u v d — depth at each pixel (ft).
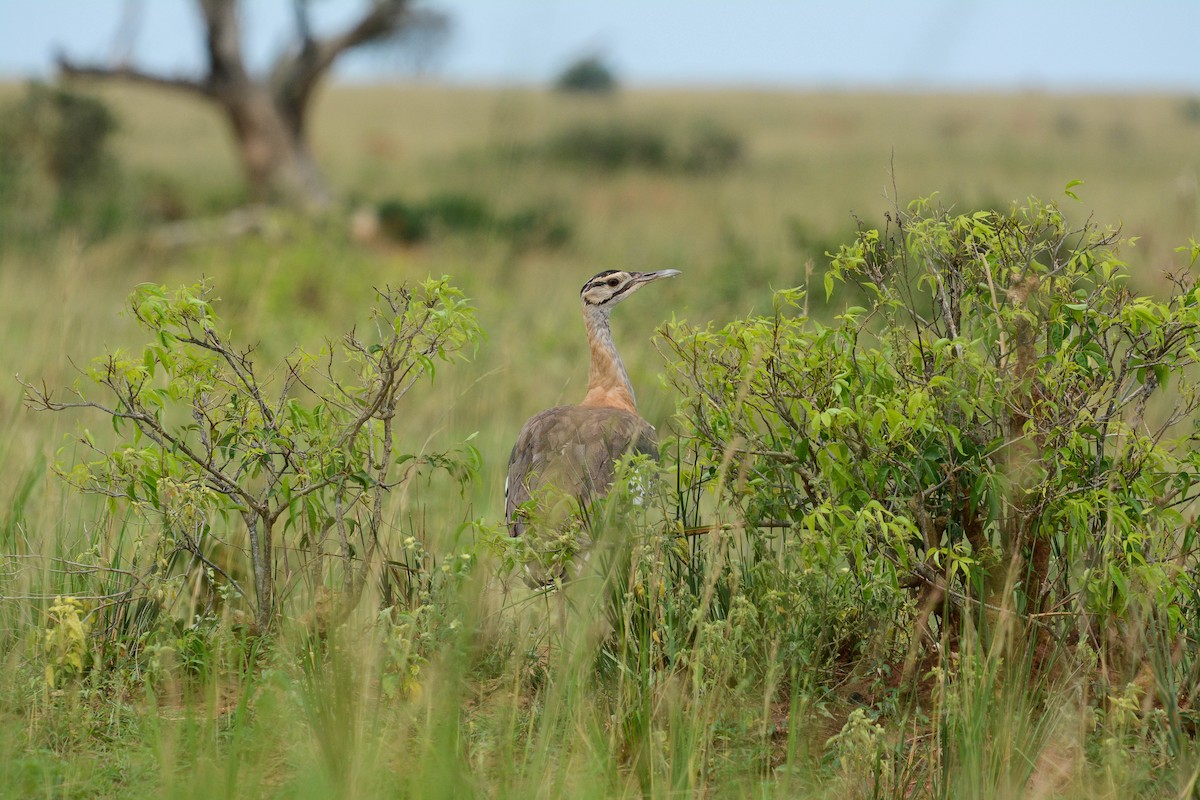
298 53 232.94
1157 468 43.52
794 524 46.37
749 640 42.60
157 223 203.82
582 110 417.28
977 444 45.34
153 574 48.65
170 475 47.01
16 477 64.54
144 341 98.27
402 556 52.95
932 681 45.37
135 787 38.50
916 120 508.94
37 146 216.74
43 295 118.21
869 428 42.70
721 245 181.78
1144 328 43.27
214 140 438.81
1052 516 42.86
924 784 38.70
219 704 44.32
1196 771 35.99
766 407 45.50
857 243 46.68
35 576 50.49
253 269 145.28
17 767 38.50
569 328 122.21
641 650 43.91
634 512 46.03
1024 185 244.42
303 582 52.85
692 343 46.09
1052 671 43.78
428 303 47.21
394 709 41.09
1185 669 43.45
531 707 43.91
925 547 44.70
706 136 349.00
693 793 37.65
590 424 56.95
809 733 41.93
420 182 300.61
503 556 47.01
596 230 209.15
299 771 37.78
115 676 45.57
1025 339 42.52
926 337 45.88
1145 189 219.61
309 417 48.32
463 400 88.22
